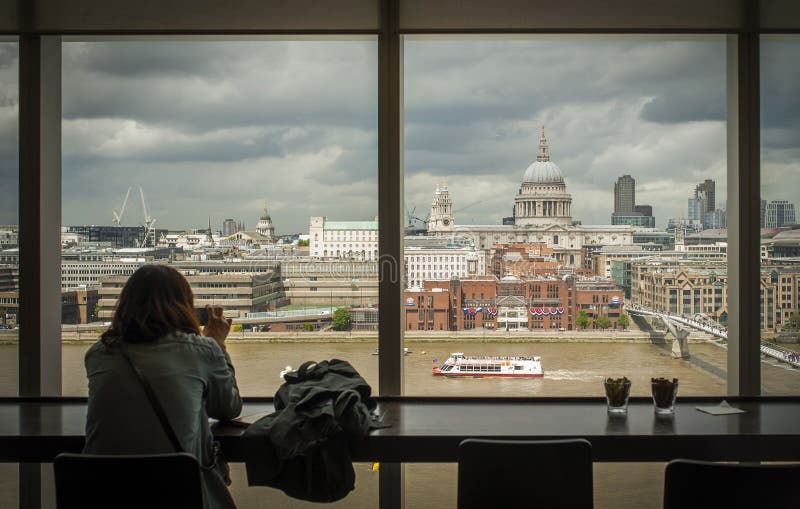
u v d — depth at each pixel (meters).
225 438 1.82
